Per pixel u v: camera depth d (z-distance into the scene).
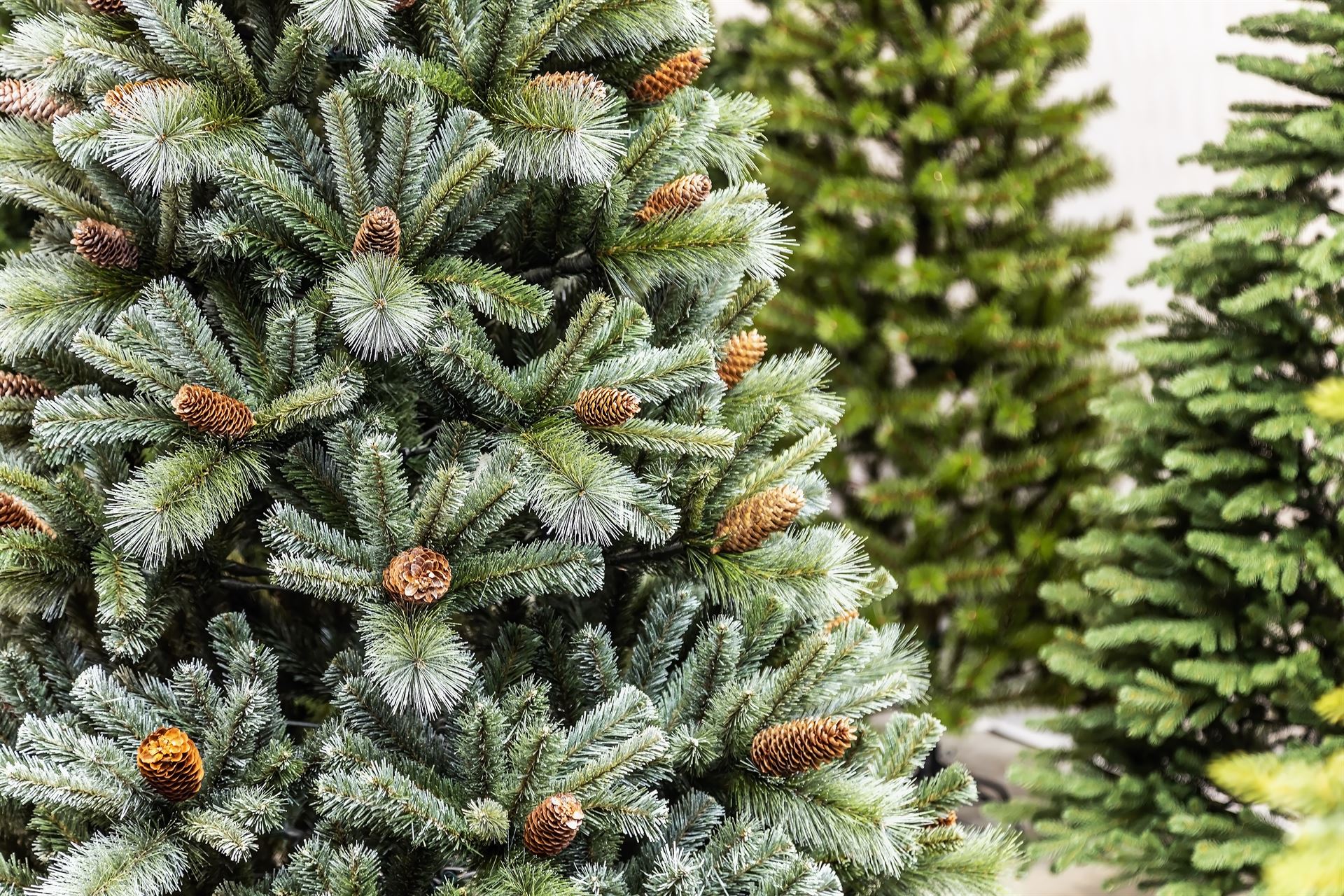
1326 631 3.07
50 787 1.88
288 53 1.99
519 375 2.02
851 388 3.99
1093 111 4.04
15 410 2.00
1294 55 5.26
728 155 2.13
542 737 1.94
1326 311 3.06
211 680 1.99
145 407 1.96
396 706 1.93
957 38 4.15
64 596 1.98
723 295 2.10
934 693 3.87
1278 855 1.83
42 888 1.90
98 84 1.99
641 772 1.98
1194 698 3.09
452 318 1.99
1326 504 3.21
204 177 1.97
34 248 2.05
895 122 4.12
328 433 1.98
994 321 3.91
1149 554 3.27
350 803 1.91
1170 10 5.49
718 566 2.04
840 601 2.03
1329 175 3.07
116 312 1.99
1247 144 3.12
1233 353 3.16
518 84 2.01
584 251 2.08
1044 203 4.14
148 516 1.91
